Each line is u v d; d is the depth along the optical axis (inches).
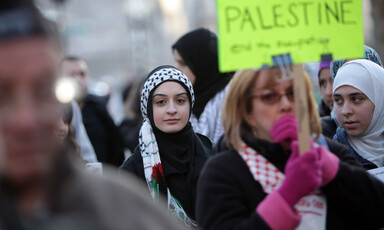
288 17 121.6
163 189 191.3
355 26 124.6
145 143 196.4
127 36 1862.7
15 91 69.6
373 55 215.5
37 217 71.7
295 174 110.7
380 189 124.4
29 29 69.6
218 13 119.4
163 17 2610.7
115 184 80.8
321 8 123.0
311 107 125.6
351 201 121.0
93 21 1855.3
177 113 196.5
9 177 70.9
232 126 123.3
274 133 117.9
